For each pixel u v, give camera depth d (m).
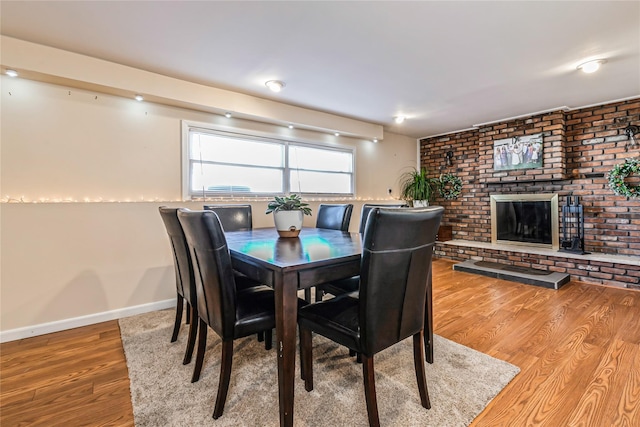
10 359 1.99
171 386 1.67
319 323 1.48
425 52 2.39
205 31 2.10
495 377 1.73
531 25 2.03
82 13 1.89
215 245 1.39
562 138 3.87
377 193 5.04
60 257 2.48
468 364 1.87
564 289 3.36
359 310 1.29
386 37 2.18
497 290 3.35
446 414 1.44
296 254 1.52
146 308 2.86
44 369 1.86
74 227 2.54
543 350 2.03
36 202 2.40
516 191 4.46
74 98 2.58
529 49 2.35
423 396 1.48
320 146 4.29
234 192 3.51
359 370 1.83
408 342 2.21
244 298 1.72
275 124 3.77
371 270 1.23
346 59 2.51
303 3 1.80
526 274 3.72
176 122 3.08
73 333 2.39
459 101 3.56
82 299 2.57
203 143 3.31
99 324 2.57
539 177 4.03
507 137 4.36
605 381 1.67
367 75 2.82
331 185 4.46
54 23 2.00
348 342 1.34
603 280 3.48
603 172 3.68
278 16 1.93
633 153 3.46
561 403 1.50
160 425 1.38
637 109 3.44
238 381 1.71
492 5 1.83
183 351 2.07
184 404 1.52
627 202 3.54
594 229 3.78
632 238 3.52
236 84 3.02
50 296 2.45
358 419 1.41
